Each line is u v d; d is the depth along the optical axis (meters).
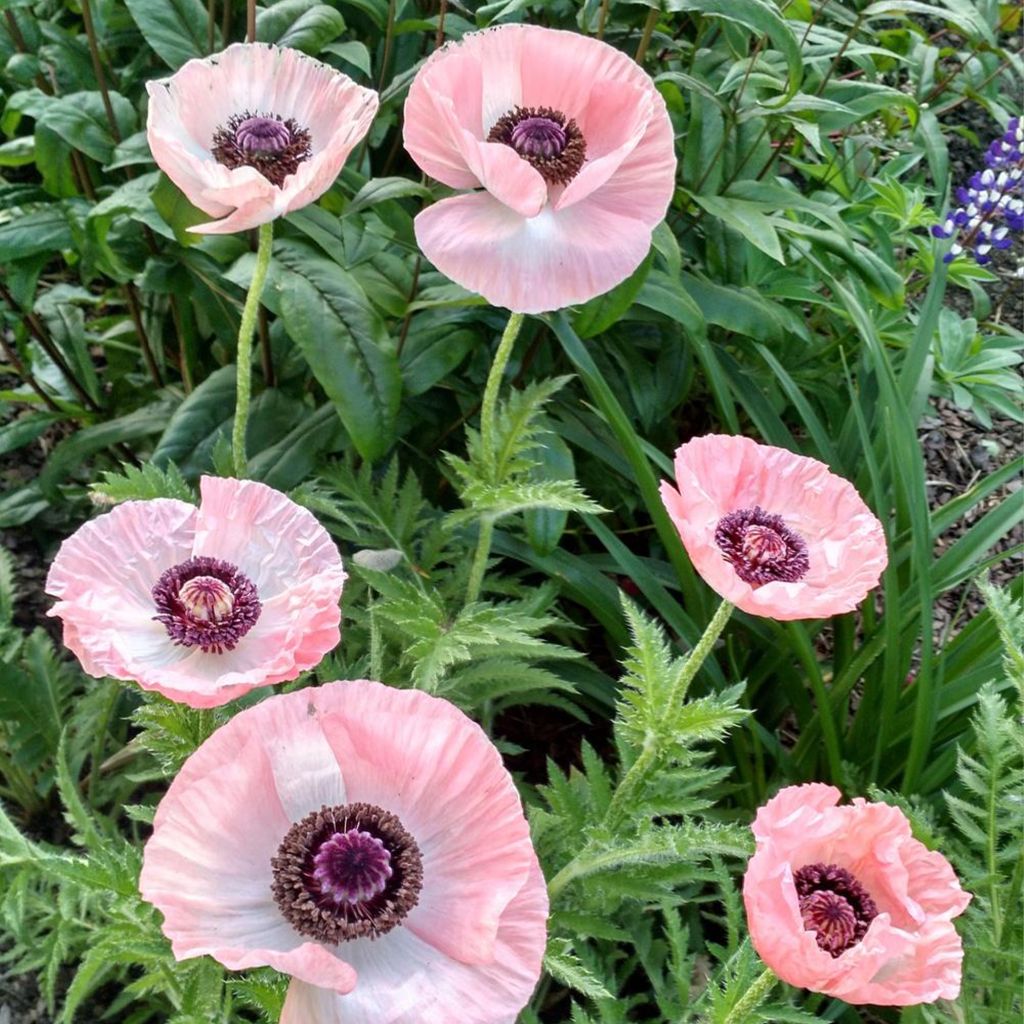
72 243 0.99
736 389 1.16
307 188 0.75
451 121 0.75
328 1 1.12
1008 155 1.49
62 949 0.81
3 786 1.03
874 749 1.04
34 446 1.27
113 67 1.17
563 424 1.12
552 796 0.90
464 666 0.96
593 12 1.03
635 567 1.04
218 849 0.62
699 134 1.13
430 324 1.08
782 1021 0.81
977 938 0.87
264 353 1.07
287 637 0.67
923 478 1.04
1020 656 0.85
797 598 0.68
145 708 0.76
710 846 0.76
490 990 0.62
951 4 1.20
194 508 0.73
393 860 0.63
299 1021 0.61
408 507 1.02
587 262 0.78
